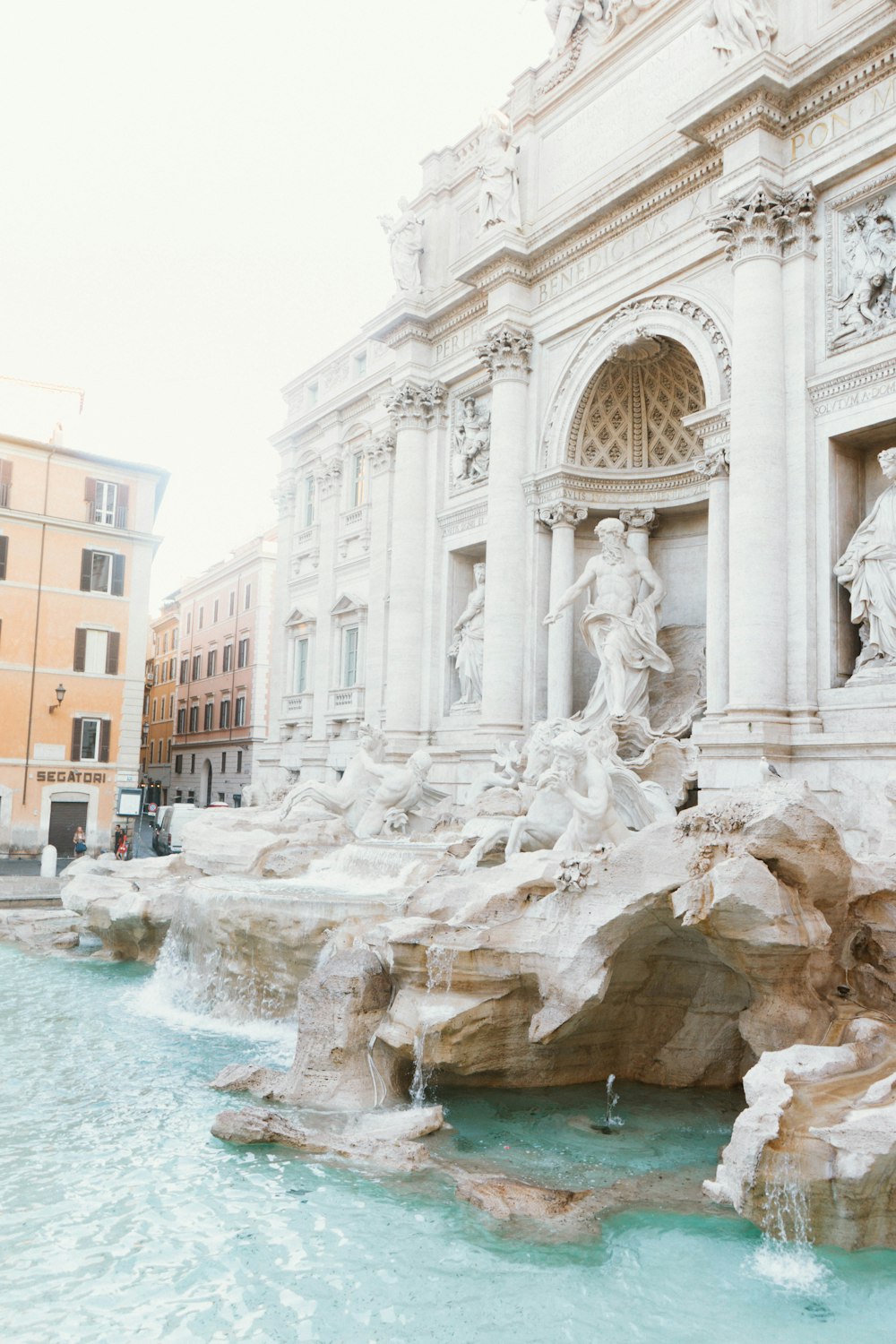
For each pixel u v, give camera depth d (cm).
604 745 2088
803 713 1986
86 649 4878
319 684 4131
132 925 2205
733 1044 1354
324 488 4294
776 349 2083
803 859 1154
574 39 2777
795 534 2050
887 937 1258
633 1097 1345
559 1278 862
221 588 7312
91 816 4831
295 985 1648
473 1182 1039
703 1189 1024
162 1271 862
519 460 2795
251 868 2309
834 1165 897
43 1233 927
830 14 2081
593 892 1280
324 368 4422
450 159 3303
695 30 2431
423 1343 761
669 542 2816
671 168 2367
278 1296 826
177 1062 1488
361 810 2611
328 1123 1216
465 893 1442
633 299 2522
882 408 1941
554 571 2714
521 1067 1337
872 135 1977
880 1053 1094
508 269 2817
